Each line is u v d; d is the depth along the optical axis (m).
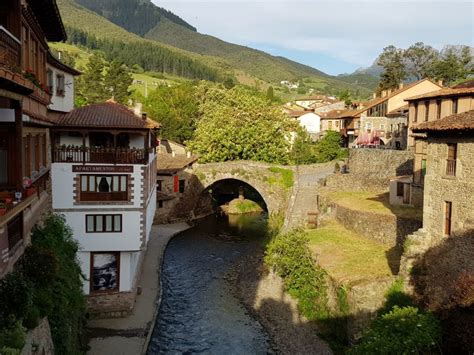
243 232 56.78
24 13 17.16
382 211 37.75
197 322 30.81
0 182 17.58
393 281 25.28
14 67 13.77
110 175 28.89
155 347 27.25
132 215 29.11
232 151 66.19
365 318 24.39
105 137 30.62
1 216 12.41
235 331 29.45
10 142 17.48
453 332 18.98
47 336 17.25
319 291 29.41
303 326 28.27
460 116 23.67
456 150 23.17
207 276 40.38
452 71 96.44
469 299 19.08
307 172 64.94
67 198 28.33
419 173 38.84
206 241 52.28
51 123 24.83
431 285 23.39
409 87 68.25
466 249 22.02
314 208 48.72
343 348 24.83
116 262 29.73
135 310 30.97
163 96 85.50
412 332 18.88
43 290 17.39
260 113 70.25
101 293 29.36
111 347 25.69
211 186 65.75
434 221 24.50
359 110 80.94
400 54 103.06
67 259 23.25
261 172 60.75
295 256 33.34
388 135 68.19
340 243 35.41
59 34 24.58
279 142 68.81
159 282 37.06
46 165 26.56
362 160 56.97
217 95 84.81
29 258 17.58
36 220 20.59
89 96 90.75
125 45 193.88
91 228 28.86
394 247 33.97
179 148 75.06
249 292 35.44
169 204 59.97
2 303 14.05
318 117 104.25
